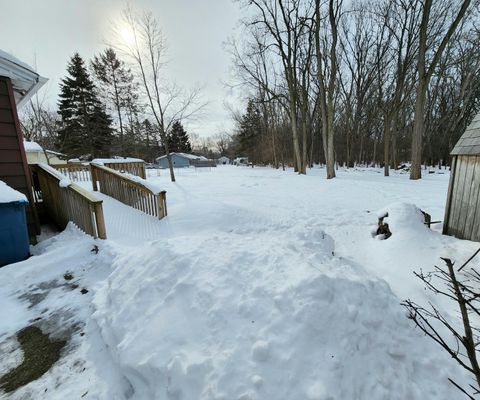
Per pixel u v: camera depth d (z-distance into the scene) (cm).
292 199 777
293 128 1761
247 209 620
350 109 2381
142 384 157
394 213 419
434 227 441
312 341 158
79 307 265
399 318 198
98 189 745
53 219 553
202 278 206
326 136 1400
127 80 2538
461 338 120
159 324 182
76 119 2773
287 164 3162
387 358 170
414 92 2116
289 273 203
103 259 356
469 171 368
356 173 1716
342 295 186
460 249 342
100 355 198
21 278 318
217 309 179
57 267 345
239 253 235
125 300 217
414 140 1234
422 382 163
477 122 376
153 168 3600
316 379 142
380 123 2666
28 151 1441
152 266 235
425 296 268
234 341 160
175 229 505
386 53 1791
